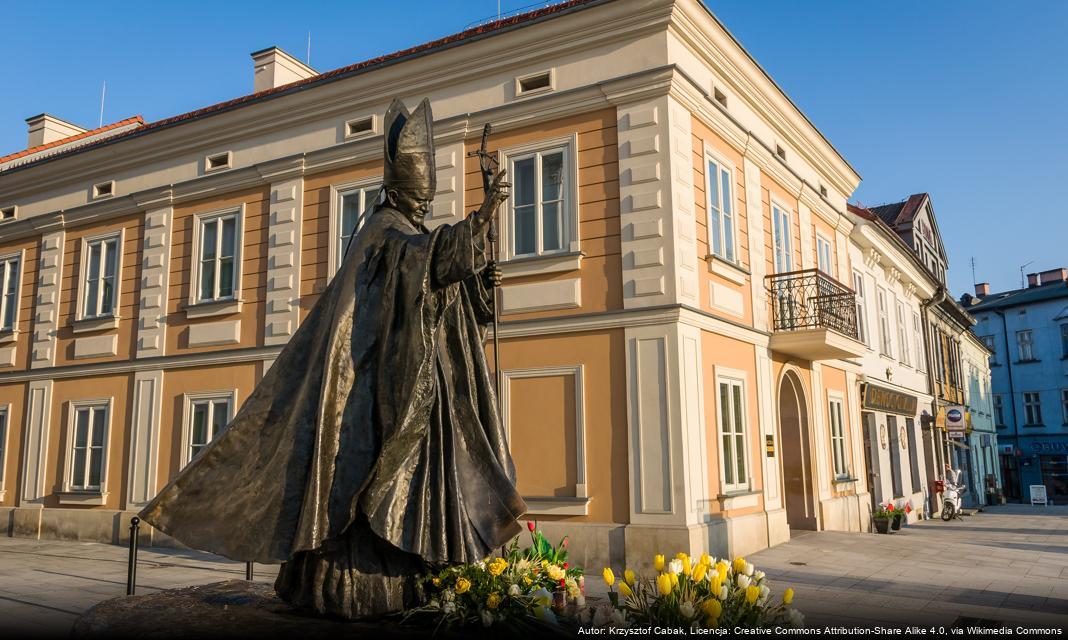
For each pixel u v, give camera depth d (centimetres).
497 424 411
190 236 1617
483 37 1290
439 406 383
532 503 1156
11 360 1820
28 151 2147
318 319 405
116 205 1716
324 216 1458
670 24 1185
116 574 1122
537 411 1184
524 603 372
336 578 371
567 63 1255
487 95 1316
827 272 1823
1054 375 4331
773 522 1330
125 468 1596
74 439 1681
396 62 1365
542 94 1263
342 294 385
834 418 1736
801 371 1568
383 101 1420
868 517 1803
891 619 748
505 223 1258
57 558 1323
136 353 1636
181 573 1130
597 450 1130
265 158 1545
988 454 3947
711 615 378
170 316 1608
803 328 1430
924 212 3138
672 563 402
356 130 1460
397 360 373
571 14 1227
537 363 1195
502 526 378
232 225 1575
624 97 1189
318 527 352
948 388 2988
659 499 1074
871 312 2114
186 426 1536
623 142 1184
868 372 2017
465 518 372
